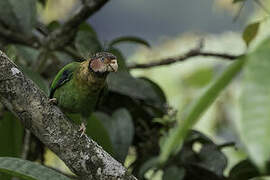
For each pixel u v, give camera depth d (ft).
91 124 22.43
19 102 15.72
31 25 26.50
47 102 16.15
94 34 30.58
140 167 27.09
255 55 6.03
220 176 25.85
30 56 29.71
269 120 5.66
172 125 25.79
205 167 26.09
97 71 23.89
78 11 28.12
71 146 15.99
